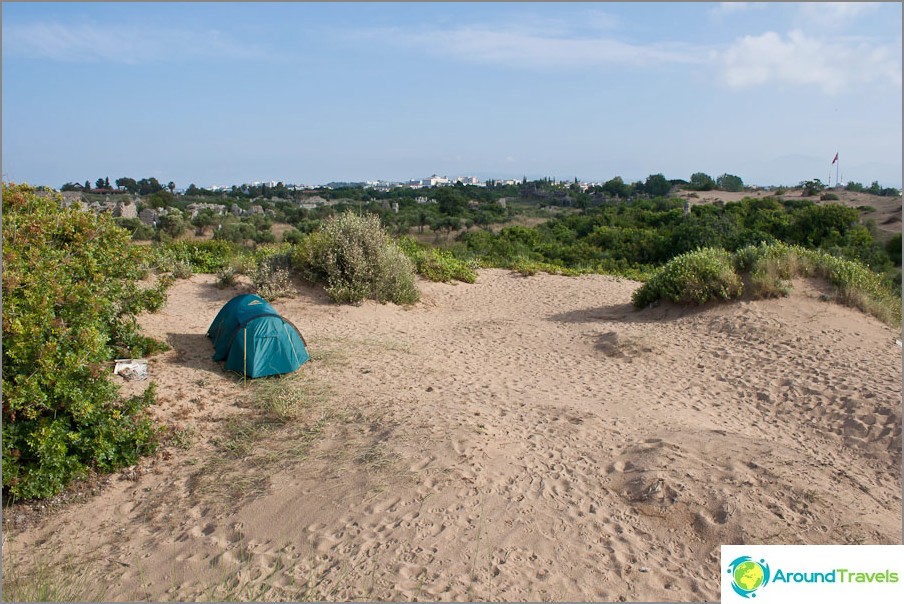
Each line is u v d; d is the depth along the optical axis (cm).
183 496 490
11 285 512
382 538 428
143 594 381
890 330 957
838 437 641
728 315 1055
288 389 691
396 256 1329
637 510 470
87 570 406
